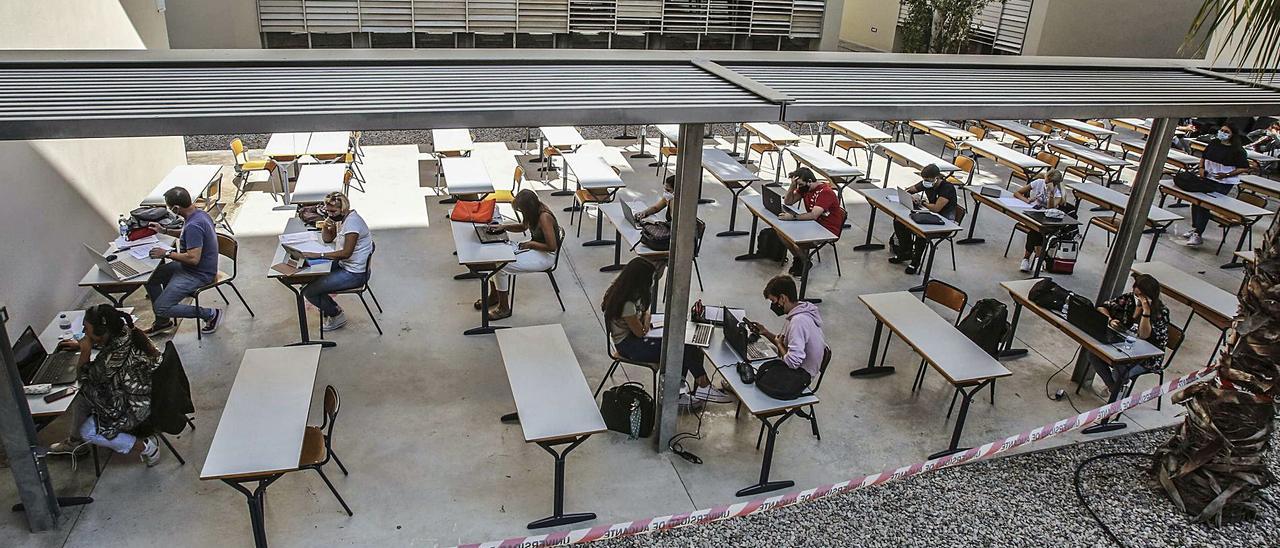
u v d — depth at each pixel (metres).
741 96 4.30
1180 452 5.01
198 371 6.06
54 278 6.68
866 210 10.70
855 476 5.26
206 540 4.44
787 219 7.95
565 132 11.09
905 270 8.69
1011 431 5.82
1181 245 9.91
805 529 4.68
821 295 7.98
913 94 4.61
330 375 6.11
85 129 3.15
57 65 4.16
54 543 4.36
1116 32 15.40
